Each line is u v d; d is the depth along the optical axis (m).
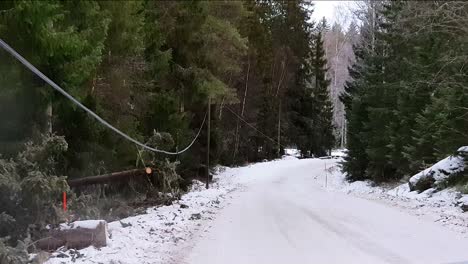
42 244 7.75
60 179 7.77
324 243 9.09
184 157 21.73
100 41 13.47
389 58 27.00
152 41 21.06
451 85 18.52
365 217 12.82
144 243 8.80
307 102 64.88
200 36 25.48
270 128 57.12
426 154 20.81
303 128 64.94
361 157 29.95
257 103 49.94
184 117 23.66
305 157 65.62
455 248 8.41
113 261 7.13
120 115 16.77
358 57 40.56
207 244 9.05
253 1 46.34
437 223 11.48
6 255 6.05
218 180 34.06
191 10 24.56
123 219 11.80
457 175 17.00
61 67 11.51
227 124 46.19
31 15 10.29
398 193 19.48
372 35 33.59
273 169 44.03
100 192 13.09
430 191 17.28
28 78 11.09
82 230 8.03
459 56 16.92
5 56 10.45
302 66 64.06
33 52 10.74
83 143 12.81
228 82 41.31
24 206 7.47
